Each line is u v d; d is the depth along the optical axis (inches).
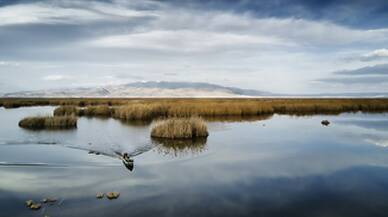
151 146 724.7
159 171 505.7
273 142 790.5
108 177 468.8
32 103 2620.6
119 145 729.6
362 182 444.5
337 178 464.8
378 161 575.2
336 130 1026.7
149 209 344.5
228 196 387.9
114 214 331.0
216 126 1128.8
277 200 374.0
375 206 355.6
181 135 830.5
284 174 486.9
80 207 348.5
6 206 349.7
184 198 381.1
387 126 1142.3
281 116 1563.7
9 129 971.9
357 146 733.9
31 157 595.5
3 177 464.1
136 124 1138.7
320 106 1911.9
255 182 446.3
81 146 712.4
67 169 511.5
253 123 1230.9
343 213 335.9
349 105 2023.9
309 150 684.7
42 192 398.0
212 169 518.3
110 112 1507.1
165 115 1427.2
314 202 368.8
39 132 917.8
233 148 708.7
